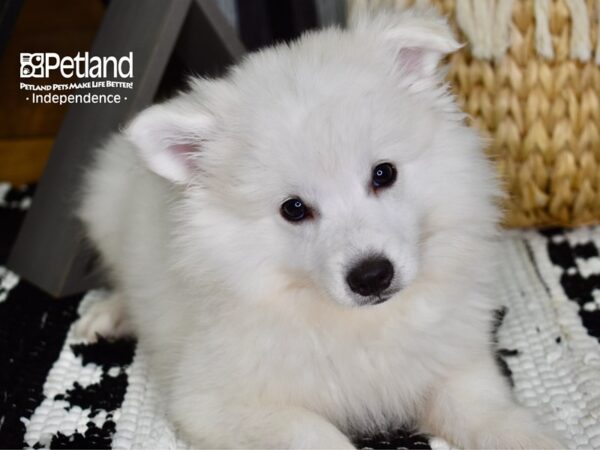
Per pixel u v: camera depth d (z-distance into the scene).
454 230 0.36
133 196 0.45
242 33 0.62
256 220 0.35
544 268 0.48
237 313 0.36
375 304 0.33
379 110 0.33
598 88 0.47
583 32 0.45
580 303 0.44
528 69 0.47
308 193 0.33
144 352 0.44
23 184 0.66
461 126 0.37
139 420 0.38
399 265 0.33
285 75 0.35
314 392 0.36
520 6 0.46
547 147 0.48
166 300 0.39
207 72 0.52
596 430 0.35
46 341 0.46
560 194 0.49
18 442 0.37
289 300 0.35
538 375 0.39
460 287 0.37
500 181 0.42
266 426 0.34
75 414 0.39
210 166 0.36
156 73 0.47
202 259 0.35
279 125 0.33
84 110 0.50
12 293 0.50
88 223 0.48
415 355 0.36
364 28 0.37
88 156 0.50
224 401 0.36
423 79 0.36
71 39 0.72
